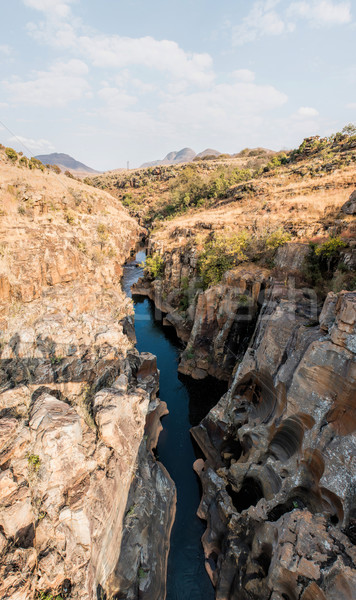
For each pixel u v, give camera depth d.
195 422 24.22
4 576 8.01
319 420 11.83
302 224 30.64
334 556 9.58
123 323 32.06
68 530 9.87
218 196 72.19
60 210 38.97
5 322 17.88
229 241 32.12
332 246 20.12
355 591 8.45
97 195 77.56
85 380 16.59
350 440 10.67
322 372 11.79
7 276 20.39
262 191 54.19
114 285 39.34
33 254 23.52
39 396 12.94
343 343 11.05
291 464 13.68
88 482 10.87
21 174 43.72
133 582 12.40
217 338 27.20
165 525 15.63
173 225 60.62
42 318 18.98
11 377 14.68
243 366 18.78
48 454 10.22
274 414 15.28
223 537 14.79
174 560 15.16
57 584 9.29
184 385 28.45
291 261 22.62
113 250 54.06
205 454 20.28
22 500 9.20
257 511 13.24
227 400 19.92
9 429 10.31
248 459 16.42
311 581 9.38
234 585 12.81
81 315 21.78
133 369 23.58
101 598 10.92
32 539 9.28
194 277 37.78
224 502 15.65
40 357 15.91
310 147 71.00
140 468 16.41
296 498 13.00
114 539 12.24
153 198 122.88
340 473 10.63
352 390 10.77
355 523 9.98
